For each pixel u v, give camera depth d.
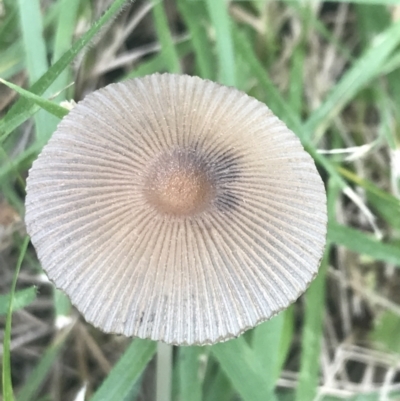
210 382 0.06
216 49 0.06
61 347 0.06
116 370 0.05
